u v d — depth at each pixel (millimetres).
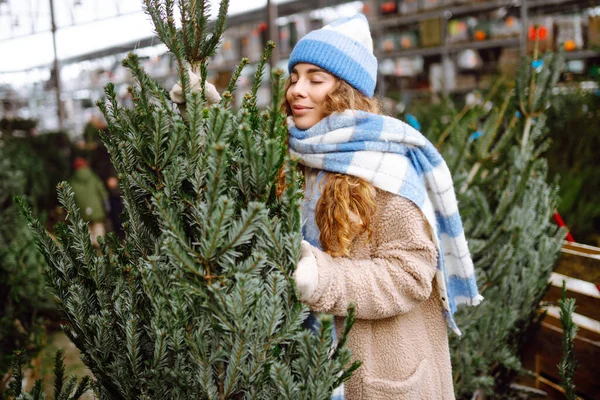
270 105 1104
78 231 1165
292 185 994
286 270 1034
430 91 7426
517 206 2143
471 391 1962
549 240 2172
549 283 2191
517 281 2053
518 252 2035
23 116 8148
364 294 1159
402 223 1235
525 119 2438
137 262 1134
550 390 2238
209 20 1195
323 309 1140
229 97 1119
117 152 1143
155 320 1003
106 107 1155
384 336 1280
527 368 2326
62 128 7418
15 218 3176
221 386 1007
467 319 1954
